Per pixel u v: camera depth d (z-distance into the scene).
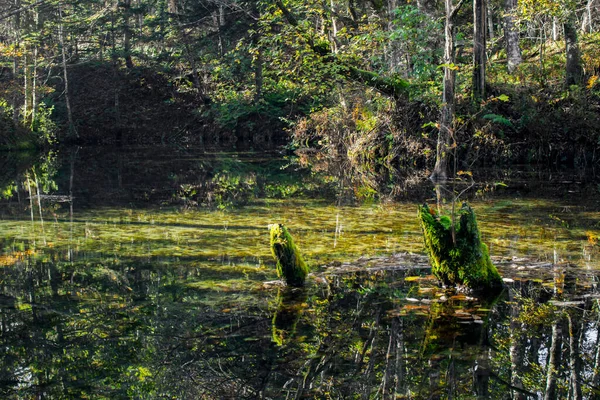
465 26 18.06
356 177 13.07
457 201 9.11
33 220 8.00
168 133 27.36
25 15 23.72
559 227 6.79
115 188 11.86
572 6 13.70
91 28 27.67
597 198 9.26
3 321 3.87
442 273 4.42
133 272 5.08
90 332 3.66
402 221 7.49
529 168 13.59
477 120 13.45
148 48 32.81
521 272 4.77
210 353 3.29
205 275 4.94
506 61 18.25
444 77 11.84
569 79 14.54
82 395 2.84
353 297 4.22
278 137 25.75
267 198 10.12
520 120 13.90
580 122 13.79
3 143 22.64
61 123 27.28
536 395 2.76
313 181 12.67
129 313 3.98
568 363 3.09
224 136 26.78
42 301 4.30
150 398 2.76
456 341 3.38
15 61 24.69
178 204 9.51
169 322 3.78
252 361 3.16
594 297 4.11
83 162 18.22
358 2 18.98
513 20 15.16
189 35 27.50
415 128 13.80
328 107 18.48
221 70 24.81
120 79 29.27
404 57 15.12
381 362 3.11
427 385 2.85
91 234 6.91
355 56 14.30
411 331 3.53
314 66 14.46
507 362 3.09
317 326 3.65
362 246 5.91
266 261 5.42
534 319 3.70
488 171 13.12
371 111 14.84
